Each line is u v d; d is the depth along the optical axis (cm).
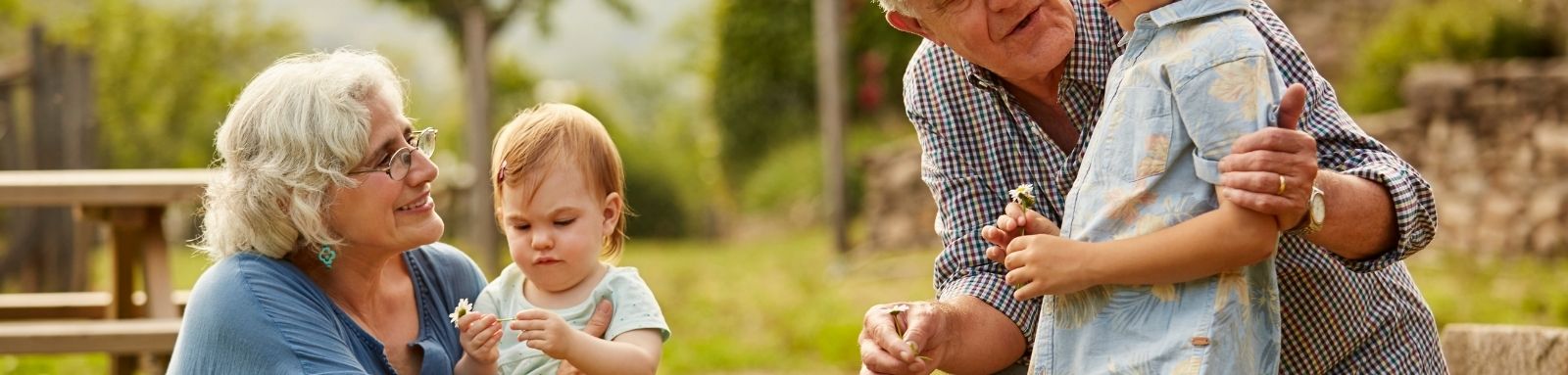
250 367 227
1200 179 201
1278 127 192
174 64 2191
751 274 1125
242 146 232
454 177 1400
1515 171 923
